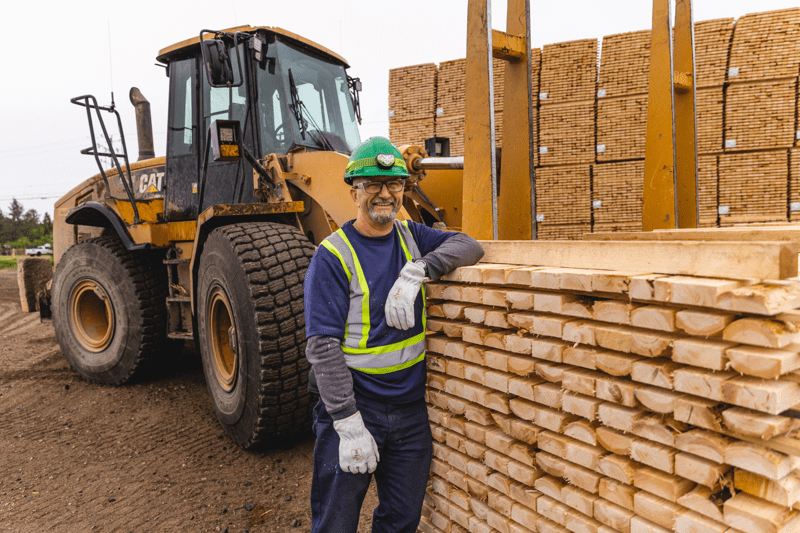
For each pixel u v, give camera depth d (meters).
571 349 1.40
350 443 1.60
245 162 3.90
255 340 3.01
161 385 4.82
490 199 2.06
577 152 3.99
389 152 1.64
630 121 3.78
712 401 1.13
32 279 6.26
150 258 4.74
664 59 3.02
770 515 1.05
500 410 1.63
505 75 2.33
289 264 3.12
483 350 1.69
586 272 1.37
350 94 4.48
